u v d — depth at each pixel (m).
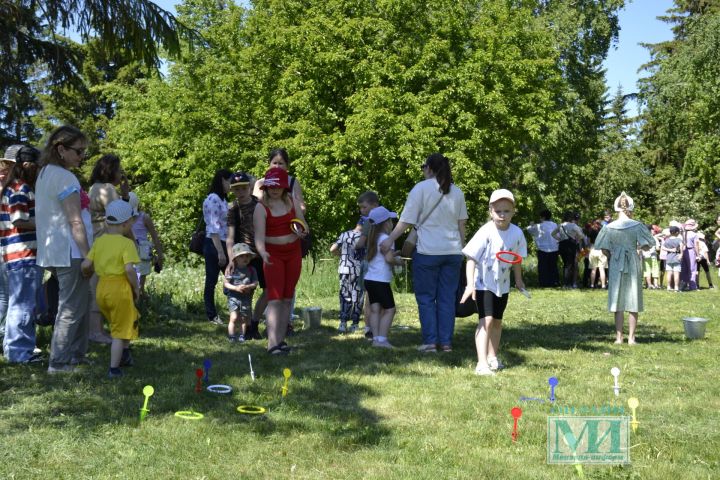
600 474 3.83
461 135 19.98
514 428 4.45
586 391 5.77
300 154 19.41
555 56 22.39
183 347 7.56
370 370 6.48
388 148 18.69
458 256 7.61
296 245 7.37
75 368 6.16
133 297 6.02
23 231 6.48
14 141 19.12
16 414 4.79
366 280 8.00
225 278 8.23
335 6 20.80
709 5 35.25
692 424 4.86
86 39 11.85
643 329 10.05
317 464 3.96
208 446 4.20
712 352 7.92
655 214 41.62
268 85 21.19
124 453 4.04
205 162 21.64
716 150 27.45
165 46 11.80
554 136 26.91
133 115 26.95
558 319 11.12
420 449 4.24
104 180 7.12
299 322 10.08
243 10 22.56
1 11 11.56
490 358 6.78
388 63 19.55
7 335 6.52
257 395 5.42
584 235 21.06
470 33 21.12
